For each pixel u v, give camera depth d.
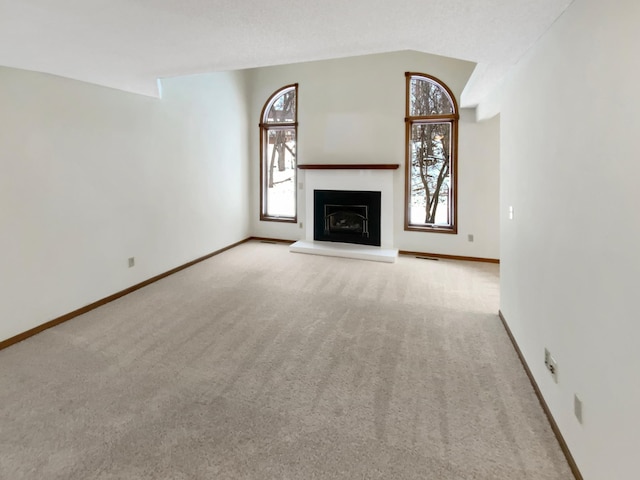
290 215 6.95
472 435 2.02
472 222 5.71
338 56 3.07
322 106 6.34
